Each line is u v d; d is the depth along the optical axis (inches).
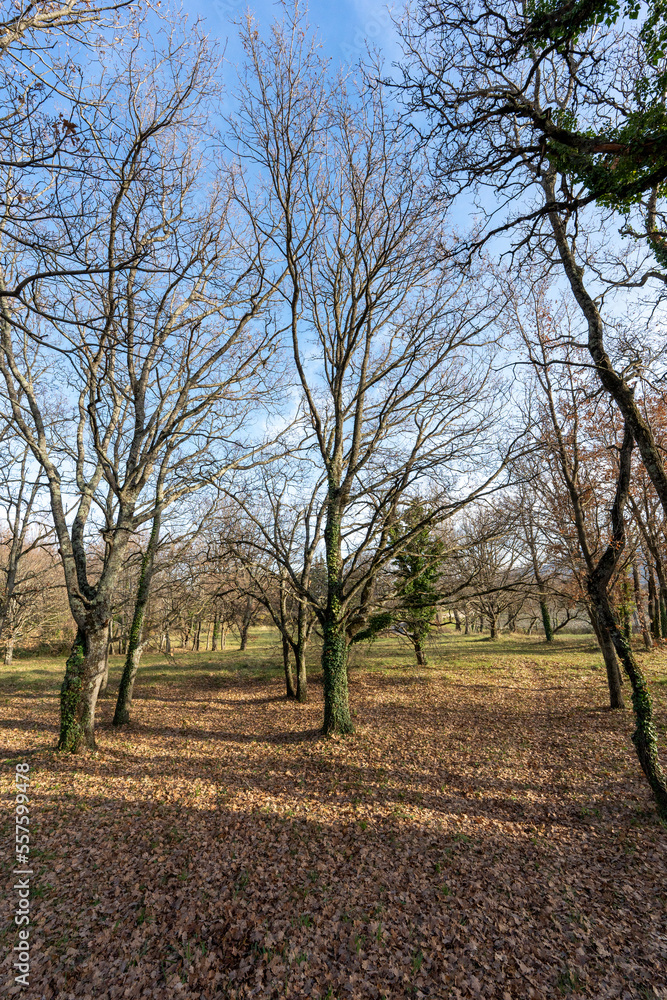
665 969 194.7
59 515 508.1
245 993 199.3
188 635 1520.7
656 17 233.9
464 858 283.1
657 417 646.5
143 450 596.4
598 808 334.0
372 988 199.3
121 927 233.5
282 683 940.0
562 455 613.6
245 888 261.4
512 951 212.1
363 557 637.3
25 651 1384.1
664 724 491.5
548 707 623.2
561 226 378.6
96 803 362.0
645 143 232.4
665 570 945.5
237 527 713.6
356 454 607.8
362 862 283.1
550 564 824.3
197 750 500.1
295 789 391.9
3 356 506.9
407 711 644.7
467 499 487.2
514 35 247.8
